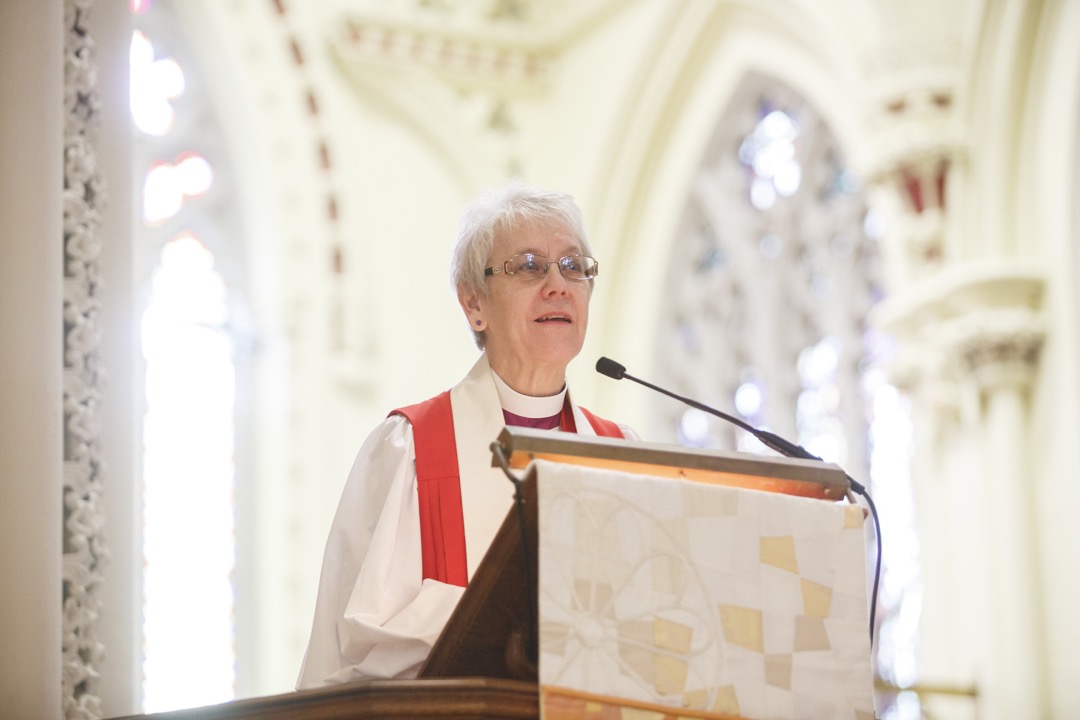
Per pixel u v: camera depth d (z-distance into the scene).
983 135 29.05
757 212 38.38
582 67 40.50
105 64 11.50
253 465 37.19
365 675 8.91
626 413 39.09
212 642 35.81
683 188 39.09
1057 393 27.75
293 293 37.69
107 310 11.16
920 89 29.28
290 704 7.71
